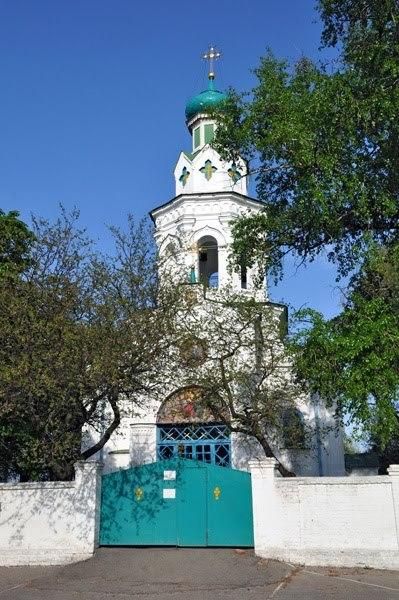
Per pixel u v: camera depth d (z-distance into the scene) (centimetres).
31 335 1368
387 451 2428
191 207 2491
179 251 1856
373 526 1313
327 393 1382
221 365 1792
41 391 1330
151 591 1123
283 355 1716
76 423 1531
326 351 1345
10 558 1403
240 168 1734
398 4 1422
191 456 2164
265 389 1859
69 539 1414
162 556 1370
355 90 1448
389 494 1323
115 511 1495
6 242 1942
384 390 1255
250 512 1451
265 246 1694
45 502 1446
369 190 1452
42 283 1488
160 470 1517
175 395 1884
